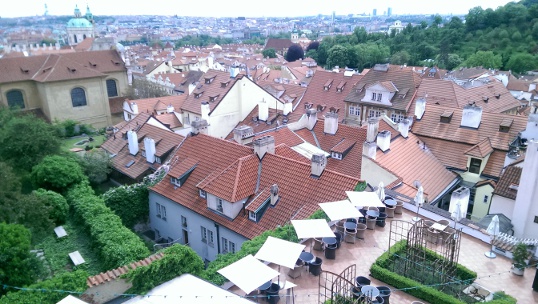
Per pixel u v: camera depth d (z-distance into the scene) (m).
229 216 31.84
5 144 43.12
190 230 35.78
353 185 29.09
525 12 154.00
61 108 74.31
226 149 37.44
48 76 71.50
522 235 29.72
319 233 20.80
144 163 45.06
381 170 34.50
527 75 120.88
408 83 59.94
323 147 43.78
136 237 31.45
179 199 36.03
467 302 19.17
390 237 23.17
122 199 38.94
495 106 57.56
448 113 43.81
